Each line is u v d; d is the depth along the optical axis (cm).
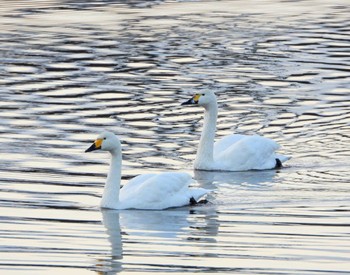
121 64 3938
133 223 2312
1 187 2542
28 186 2556
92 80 3678
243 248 2134
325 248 2130
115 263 2039
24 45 4259
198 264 2038
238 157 2811
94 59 4012
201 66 3931
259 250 2120
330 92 3575
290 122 3231
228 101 3453
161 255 2092
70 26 4703
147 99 3444
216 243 2166
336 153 2933
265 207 2436
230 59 4059
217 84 3662
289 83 3691
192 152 2922
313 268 2012
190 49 4228
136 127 3127
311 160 2872
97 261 2052
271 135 3103
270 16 5066
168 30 4634
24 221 2292
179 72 3828
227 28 4706
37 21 4838
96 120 3180
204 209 2433
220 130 3147
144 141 2992
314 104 3428
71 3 5431
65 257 2073
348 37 4512
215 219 2339
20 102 3369
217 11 5209
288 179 2698
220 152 2852
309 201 2486
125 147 2931
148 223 2317
